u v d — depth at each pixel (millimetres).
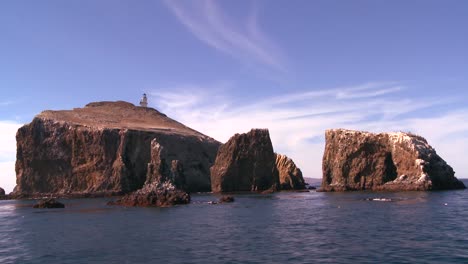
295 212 60312
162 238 39062
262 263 28250
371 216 51219
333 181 117188
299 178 149875
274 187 137250
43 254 33656
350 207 64250
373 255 29500
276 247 33344
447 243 32594
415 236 35969
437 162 106312
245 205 76062
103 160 150125
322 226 44406
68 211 73375
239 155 139250
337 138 117562
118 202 85750
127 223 51375
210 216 57375
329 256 29641
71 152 154500
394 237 35875
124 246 35594
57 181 152125
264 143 139875
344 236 37375
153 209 70812
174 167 129000
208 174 177125
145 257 31094
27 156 152125
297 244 34344
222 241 36656
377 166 109688
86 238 40500
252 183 138375
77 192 146000
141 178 152875
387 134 111000
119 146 152375
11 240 41500
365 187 110250
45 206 84250
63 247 36250
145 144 159375
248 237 38500
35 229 49156
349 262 27797
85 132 154000
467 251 29688
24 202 115125
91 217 60500
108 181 144875
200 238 38500
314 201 80625
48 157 152500
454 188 106188
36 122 155500
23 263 30875
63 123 158375
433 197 77688
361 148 111750
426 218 47375
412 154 103688
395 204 65812
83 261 30531
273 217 54594
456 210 54656
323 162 120750
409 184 100750
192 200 94312
